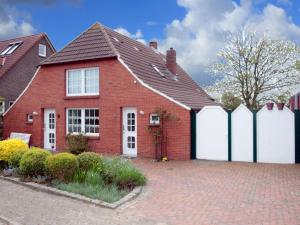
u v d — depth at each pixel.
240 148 15.77
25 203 8.45
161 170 13.45
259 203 8.41
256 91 25.88
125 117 18.17
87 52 19.31
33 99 21.23
